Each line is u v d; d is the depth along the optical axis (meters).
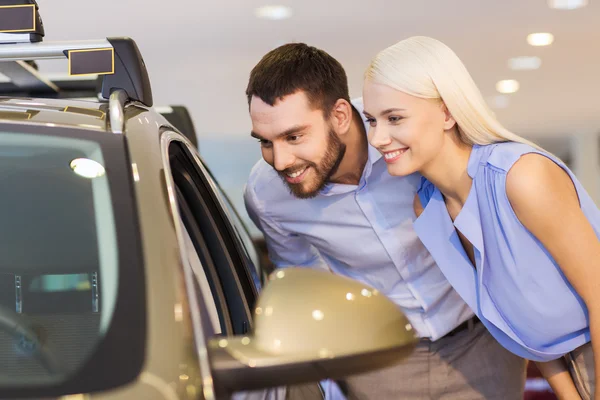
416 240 2.22
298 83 1.87
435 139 1.83
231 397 1.11
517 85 7.16
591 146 7.38
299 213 2.25
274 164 1.96
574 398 1.99
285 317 1.08
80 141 1.33
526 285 1.82
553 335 1.88
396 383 2.27
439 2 6.59
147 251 1.16
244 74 6.88
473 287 1.99
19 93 2.65
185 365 1.04
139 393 0.99
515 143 1.82
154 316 1.08
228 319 1.60
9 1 1.75
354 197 2.17
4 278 1.21
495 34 6.77
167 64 6.80
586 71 7.06
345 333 1.08
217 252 1.72
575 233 1.71
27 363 1.05
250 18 6.62
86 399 0.99
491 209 1.80
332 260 2.42
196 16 6.50
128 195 1.24
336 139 1.96
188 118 3.56
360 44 6.73
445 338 2.29
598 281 1.73
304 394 1.59
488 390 2.30
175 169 1.61
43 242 1.24
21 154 1.32
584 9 6.57
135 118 1.46
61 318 1.12
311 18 6.63
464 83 1.79
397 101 1.79
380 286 2.34
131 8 6.34
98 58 1.71
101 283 1.15
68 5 6.18
